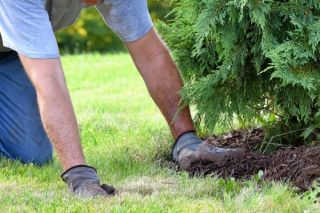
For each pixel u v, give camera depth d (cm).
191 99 659
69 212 516
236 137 738
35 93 736
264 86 657
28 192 586
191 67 700
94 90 1248
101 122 907
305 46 589
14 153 742
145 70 677
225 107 656
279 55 581
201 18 606
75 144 582
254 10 588
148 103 1074
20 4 586
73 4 646
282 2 624
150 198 550
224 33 622
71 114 585
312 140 659
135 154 720
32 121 735
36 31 588
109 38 2398
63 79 590
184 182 600
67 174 576
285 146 668
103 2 648
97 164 689
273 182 572
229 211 517
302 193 571
